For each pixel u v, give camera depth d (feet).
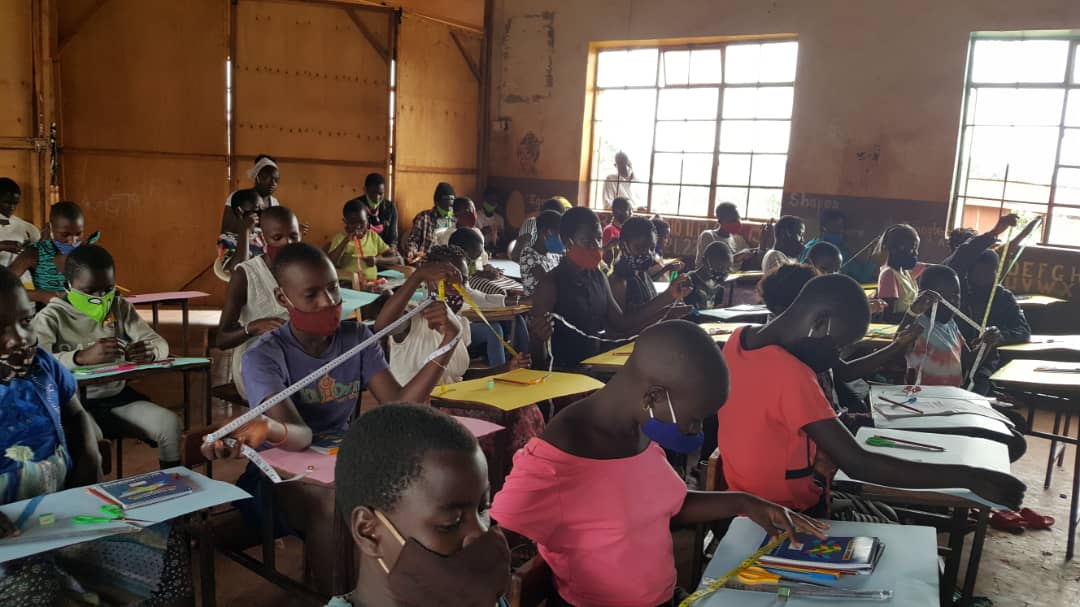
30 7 27.78
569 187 38.06
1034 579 12.37
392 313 10.11
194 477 8.05
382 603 4.09
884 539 7.23
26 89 28.07
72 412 9.36
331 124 33.09
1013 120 28.76
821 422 8.23
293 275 8.49
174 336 26.66
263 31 31.48
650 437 6.13
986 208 29.66
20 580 7.37
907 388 12.74
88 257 12.67
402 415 4.07
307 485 8.27
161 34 30.12
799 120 32.19
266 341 8.81
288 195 32.78
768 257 24.02
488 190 38.83
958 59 28.89
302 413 8.95
